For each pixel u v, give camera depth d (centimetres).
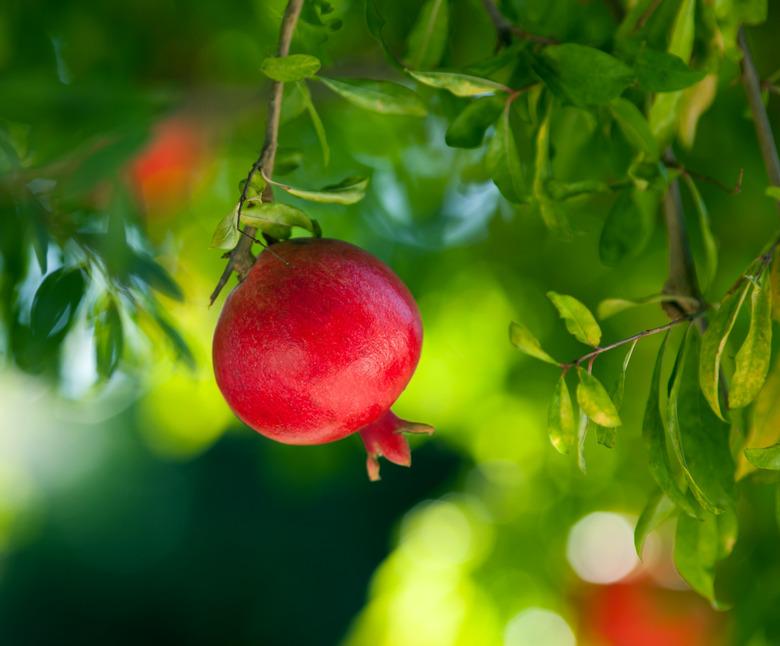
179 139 195
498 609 233
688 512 142
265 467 269
